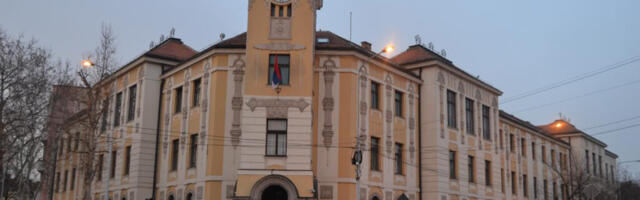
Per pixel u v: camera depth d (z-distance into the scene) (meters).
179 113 40.25
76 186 51.62
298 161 33.84
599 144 80.69
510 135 57.31
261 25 35.66
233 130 35.69
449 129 43.41
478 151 47.22
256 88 34.88
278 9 36.00
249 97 34.72
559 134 74.50
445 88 43.81
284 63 35.47
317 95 36.56
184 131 39.16
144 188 40.94
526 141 60.81
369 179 36.91
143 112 42.12
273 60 35.47
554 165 64.75
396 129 40.22
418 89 43.22
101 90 43.69
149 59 42.91
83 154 44.94
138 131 42.09
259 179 33.19
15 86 41.50
